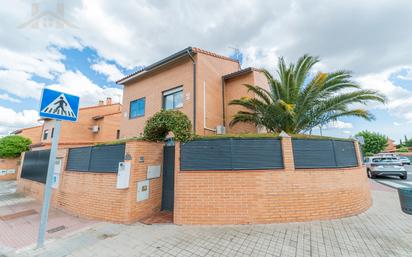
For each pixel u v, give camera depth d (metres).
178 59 10.16
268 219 4.54
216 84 10.72
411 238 3.72
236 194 4.63
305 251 3.30
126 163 5.07
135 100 12.48
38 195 8.80
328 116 7.31
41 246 3.72
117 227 4.64
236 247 3.48
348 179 5.37
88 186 5.82
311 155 5.15
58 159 7.34
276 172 4.77
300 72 7.86
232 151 4.86
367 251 3.26
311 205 4.77
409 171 18.22
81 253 3.46
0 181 16.81
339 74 7.14
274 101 7.63
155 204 5.75
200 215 4.62
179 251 3.41
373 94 6.59
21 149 18.72
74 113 4.35
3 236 4.58
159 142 6.12
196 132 8.86
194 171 4.83
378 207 5.98
